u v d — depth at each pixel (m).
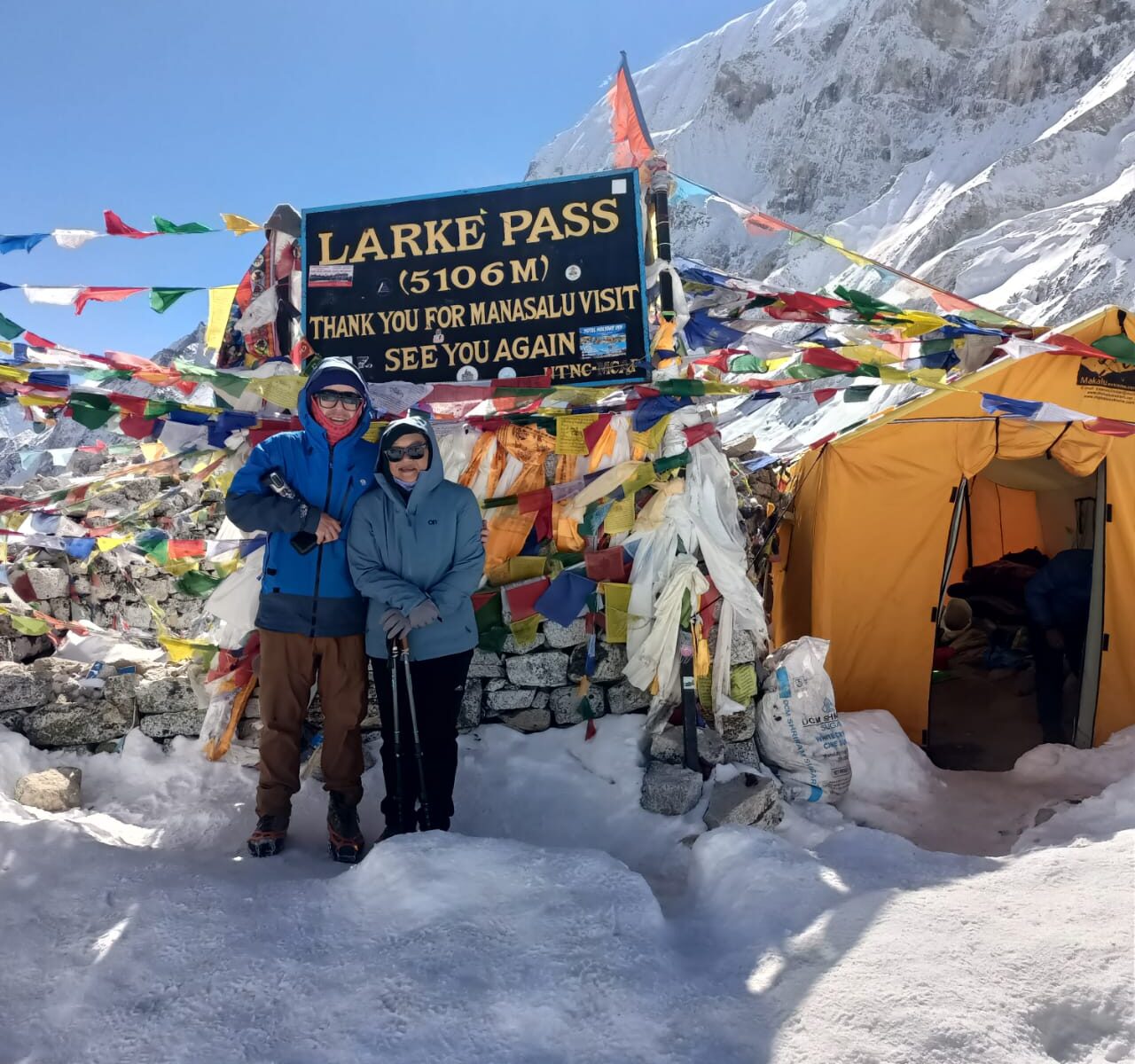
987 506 10.13
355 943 2.47
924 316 5.04
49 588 7.62
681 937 2.60
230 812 3.85
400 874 2.72
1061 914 2.45
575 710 4.38
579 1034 2.05
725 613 4.34
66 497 5.01
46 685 4.27
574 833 3.90
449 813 3.57
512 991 2.18
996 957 2.24
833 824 4.07
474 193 4.60
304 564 3.49
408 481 3.41
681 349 4.63
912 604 6.26
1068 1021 2.00
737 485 7.82
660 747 4.14
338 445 3.57
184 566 4.72
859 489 6.24
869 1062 1.87
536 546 4.53
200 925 2.56
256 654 4.30
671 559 4.35
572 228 4.55
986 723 6.70
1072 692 6.32
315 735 4.27
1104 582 5.88
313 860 3.41
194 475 4.94
